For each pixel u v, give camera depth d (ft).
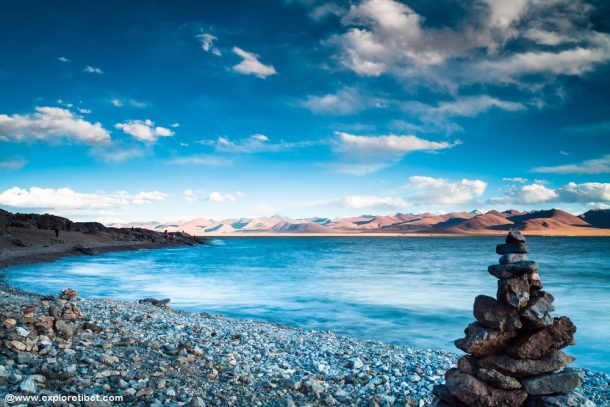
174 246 531.50
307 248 533.14
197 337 51.19
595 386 43.83
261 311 99.30
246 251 442.09
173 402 30.09
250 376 37.65
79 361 35.19
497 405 23.61
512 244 24.29
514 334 24.22
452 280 165.48
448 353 57.67
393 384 39.19
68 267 210.59
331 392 35.86
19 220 401.08
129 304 79.92
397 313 96.48
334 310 100.53
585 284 153.79
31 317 41.22
